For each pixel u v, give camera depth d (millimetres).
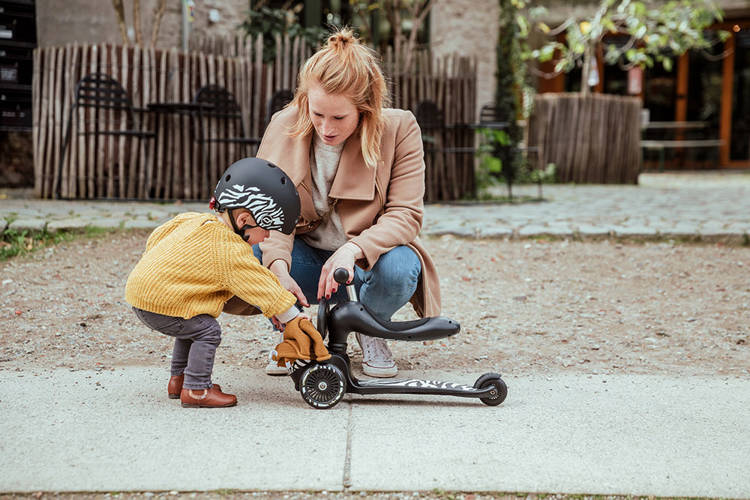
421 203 2609
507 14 11305
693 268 4836
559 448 2092
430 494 1836
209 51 7648
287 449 2049
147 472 1901
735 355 3143
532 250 5328
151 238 2375
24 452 2002
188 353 2436
